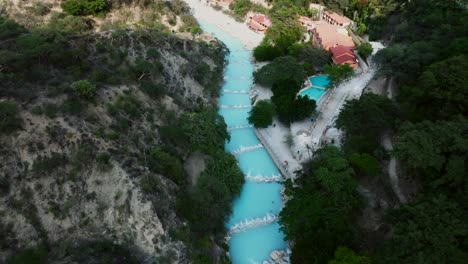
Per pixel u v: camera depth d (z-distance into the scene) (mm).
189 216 59625
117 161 57906
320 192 65062
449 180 56094
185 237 56219
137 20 112500
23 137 55562
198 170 71812
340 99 98000
